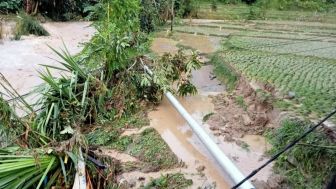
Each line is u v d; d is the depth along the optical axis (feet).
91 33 43.88
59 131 15.87
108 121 18.28
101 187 13.47
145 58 21.27
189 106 20.97
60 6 53.88
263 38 42.29
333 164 13.16
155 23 47.09
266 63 28.66
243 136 17.08
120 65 19.71
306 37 43.65
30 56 30.58
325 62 30.01
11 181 11.81
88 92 18.16
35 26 41.27
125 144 16.07
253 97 20.95
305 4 72.28
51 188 12.57
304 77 24.61
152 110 19.83
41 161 12.45
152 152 15.38
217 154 14.05
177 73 21.01
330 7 72.38
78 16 55.26
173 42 39.86
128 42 20.56
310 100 19.51
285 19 61.00
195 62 21.06
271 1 72.64
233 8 68.59
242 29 49.55
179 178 13.57
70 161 13.30
